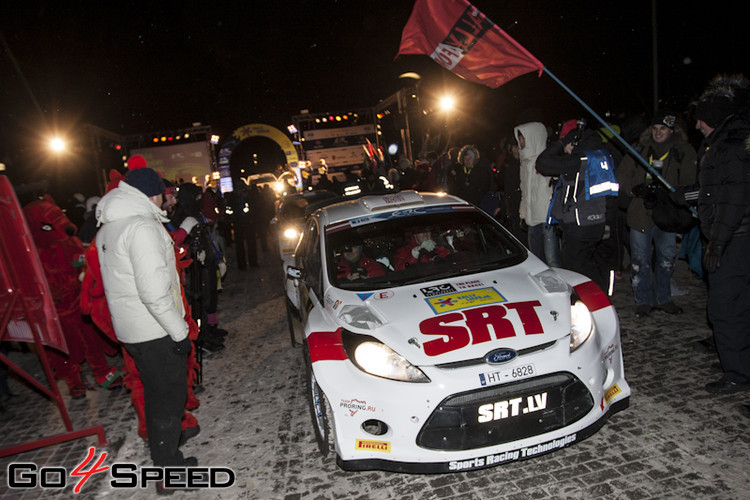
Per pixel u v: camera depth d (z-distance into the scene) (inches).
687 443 120.3
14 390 218.2
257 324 273.1
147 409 132.0
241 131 971.9
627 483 110.0
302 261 189.3
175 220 210.8
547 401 113.3
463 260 154.3
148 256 117.9
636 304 207.5
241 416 169.2
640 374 157.2
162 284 118.9
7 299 144.7
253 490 127.3
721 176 132.9
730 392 138.9
